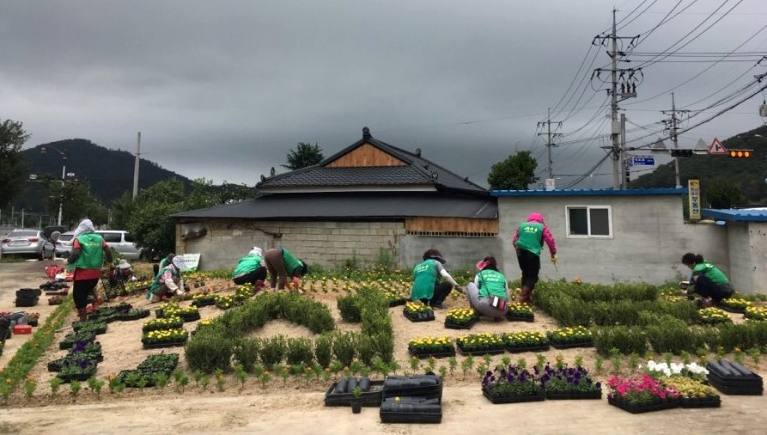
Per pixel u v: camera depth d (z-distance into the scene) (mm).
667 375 5641
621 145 29359
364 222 16531
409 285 12484
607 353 6730
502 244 14953
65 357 7172
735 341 6871
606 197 14148
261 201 19625
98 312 10320
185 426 4809
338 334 6840
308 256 17125
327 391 5516
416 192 18844
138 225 23250
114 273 12883
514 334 7328
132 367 6801
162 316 9523
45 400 5676
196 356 6352
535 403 5262
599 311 8133
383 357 6535
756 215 12047
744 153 26516
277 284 11820
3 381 6098
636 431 4449
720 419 4723
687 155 27062
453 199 18297
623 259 13977
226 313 8305
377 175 19500
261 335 8180
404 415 4781
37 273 18750
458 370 6402
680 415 4844
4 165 27734
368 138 20641
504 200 14984
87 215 54062
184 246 18453
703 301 9664
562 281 12086
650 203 13891
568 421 4719
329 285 12297
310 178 19891
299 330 8359
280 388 5926
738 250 12672
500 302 8414
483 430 4547
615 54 29469
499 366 6039
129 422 4941
